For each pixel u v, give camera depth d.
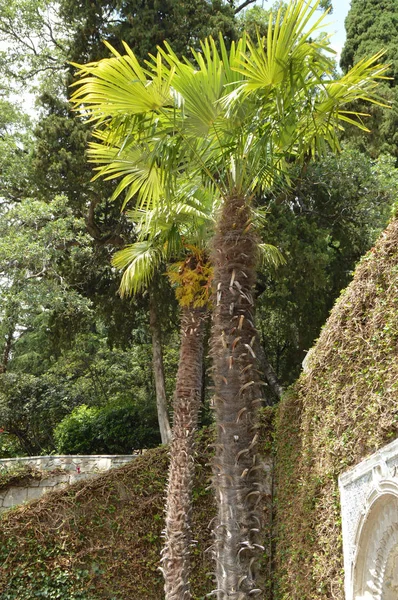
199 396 7.71
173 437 7.54
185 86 5.25
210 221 7.64
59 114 14.40
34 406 17.33
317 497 6.77
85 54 14.38
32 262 12.41
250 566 5.02
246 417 5.26
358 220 14.25
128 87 5.18
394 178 14.46
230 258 5.49
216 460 5.28
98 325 19.53
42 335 18.38
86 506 9.20
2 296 11.89
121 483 9.37
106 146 6.65
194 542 7.21
